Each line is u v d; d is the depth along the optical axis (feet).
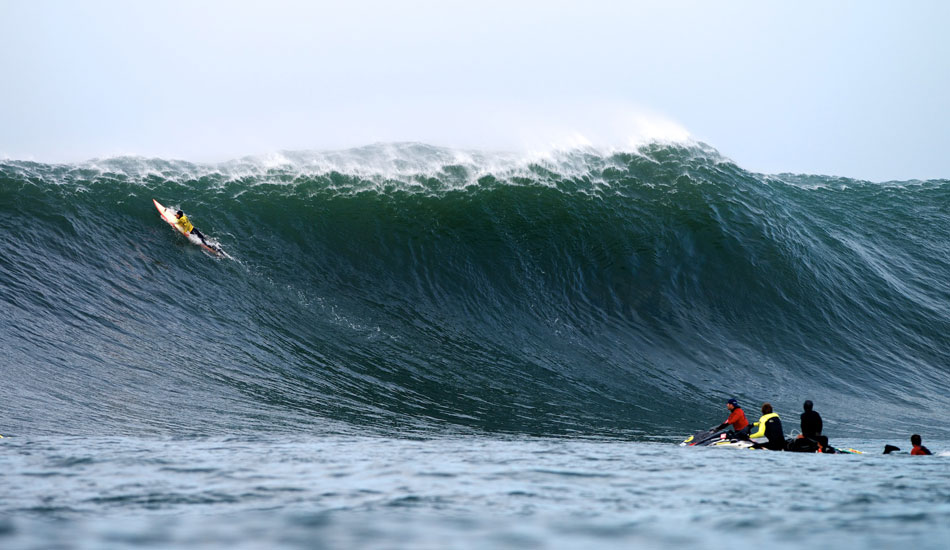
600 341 292.81
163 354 227.20
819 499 81.97
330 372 237.25
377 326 279.49
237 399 203.31
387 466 104.32
